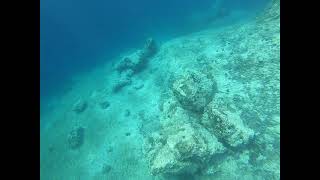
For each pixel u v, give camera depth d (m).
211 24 29.05
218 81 17.25
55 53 57.97
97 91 26.98
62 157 19.58
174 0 45.69
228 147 12.45
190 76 15.03
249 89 15.37
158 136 13.86
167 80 21.48
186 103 14.51
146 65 26.05
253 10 26.70
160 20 39.72
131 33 41.62
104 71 32.50
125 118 20.17
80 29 70.94
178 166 11.73
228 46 20.95
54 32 89.12
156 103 20.03
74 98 28.55
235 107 13.57
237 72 17.41
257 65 16.78
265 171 11.07
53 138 22.52
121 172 15.59
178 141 11.83
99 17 76.62
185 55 23.22
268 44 17.77
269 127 12.49
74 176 17.22
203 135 12.20
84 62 41.03
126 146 17.38
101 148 18.48
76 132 20.38
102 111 22.48
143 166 15.23
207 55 21.23
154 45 27.19
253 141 12.11
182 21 34.91
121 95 23.44
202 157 11.66
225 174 11.77
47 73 45.09
